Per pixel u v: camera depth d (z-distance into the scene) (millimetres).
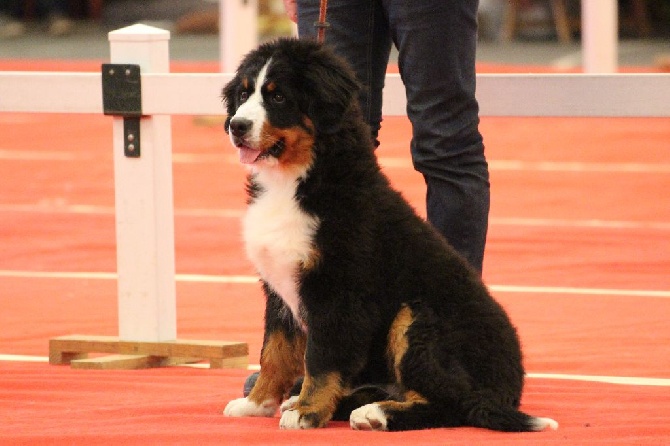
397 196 8484
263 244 8219
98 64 45781
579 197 22625
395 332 8086
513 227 19578
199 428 8055
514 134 31109
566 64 44188
